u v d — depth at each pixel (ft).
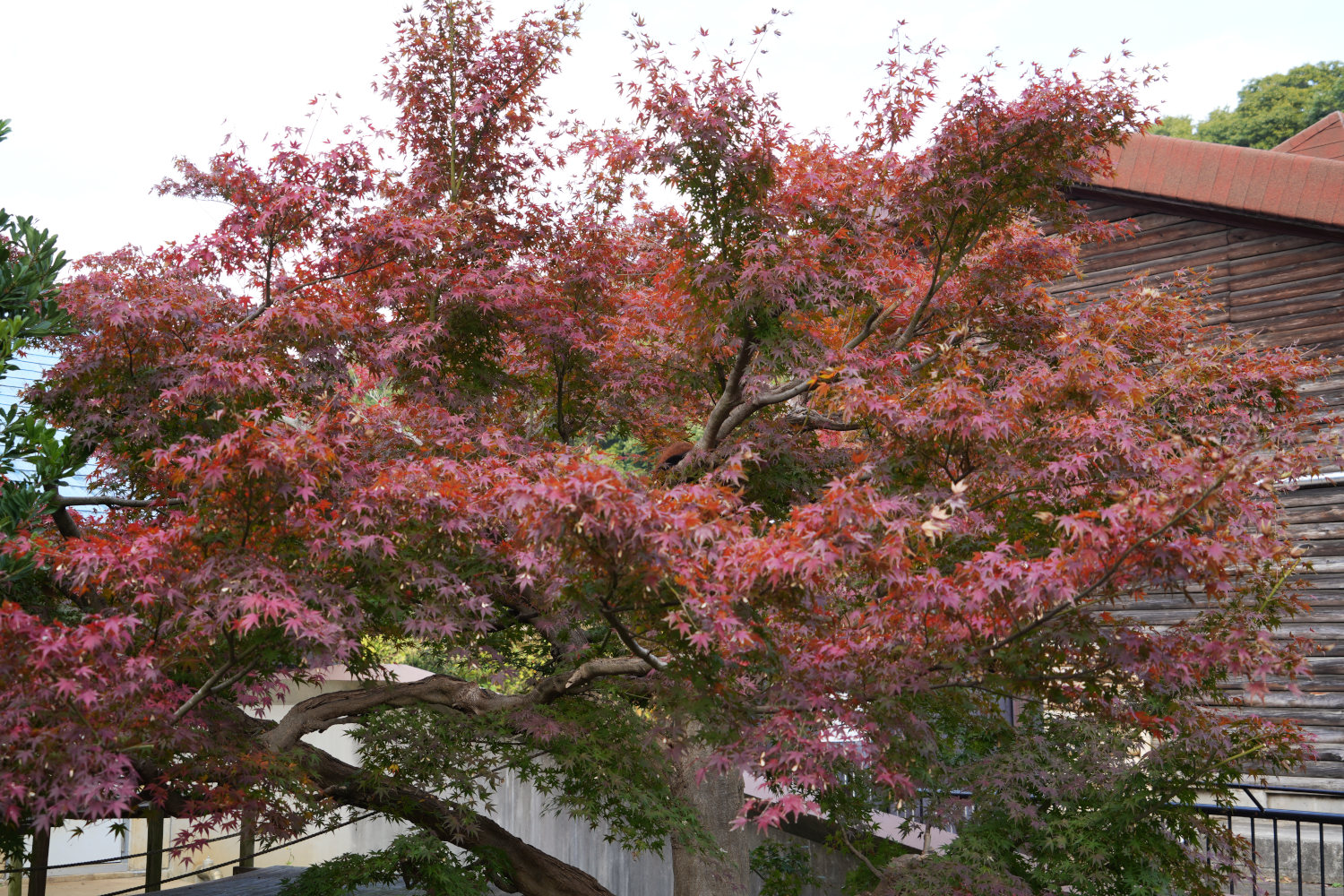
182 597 13.02
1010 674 14.03
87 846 37.58
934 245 21.71
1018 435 16.33
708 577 12.78
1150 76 18.94
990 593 12.27
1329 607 34.53
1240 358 21.54
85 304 18.22
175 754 15.46
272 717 30.40
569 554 12.28
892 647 14.10
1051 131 19.26
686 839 19.81
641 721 20.21
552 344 23.72
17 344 16.97
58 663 11.69
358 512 13.70
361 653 18.60
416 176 24.88
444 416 20.70
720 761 12.63
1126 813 18.74
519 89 25.89
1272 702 34.60
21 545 13.57
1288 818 20.45
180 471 13.14
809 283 20.01
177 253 21.33
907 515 14.28
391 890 25.85
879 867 21.58
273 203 20.57
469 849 21.59
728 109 19.30
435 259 23.12
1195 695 19.60
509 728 19.85
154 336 18.95
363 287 23.50
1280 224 37.09
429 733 19.57
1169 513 11.76
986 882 18.26
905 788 12.80
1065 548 12.68
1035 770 18.95
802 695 13.12
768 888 24.23
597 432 26.89
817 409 20.70
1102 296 38.11
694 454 21.49
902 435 17.15
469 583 16.02
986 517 16.62
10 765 11.26
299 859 31.89
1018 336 22.82
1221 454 12.07
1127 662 12.82
